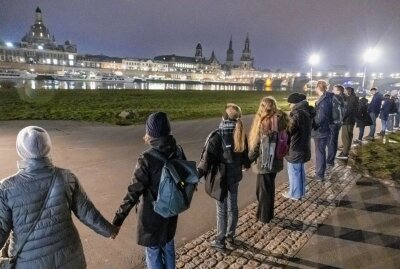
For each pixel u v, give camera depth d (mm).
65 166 8383
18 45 157750
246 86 160000
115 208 5863
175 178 2957
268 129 4949
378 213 5824
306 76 109938
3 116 18219
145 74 192125
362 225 5336
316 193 6832
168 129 3094
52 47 172250
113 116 18969
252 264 4168
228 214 4559
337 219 5566
